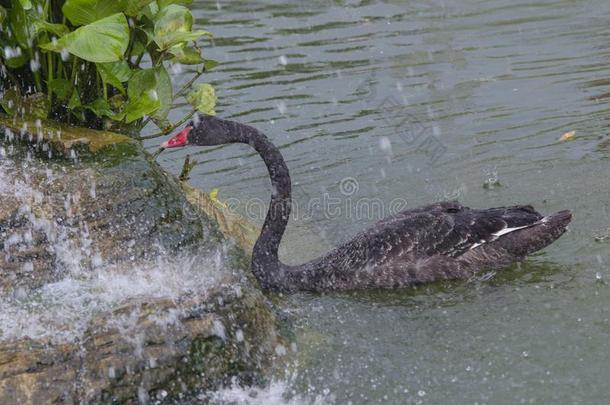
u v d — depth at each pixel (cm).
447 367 706
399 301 823
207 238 856
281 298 831
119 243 803
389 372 700
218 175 1108
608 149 1130
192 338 659
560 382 680
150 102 866
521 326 763
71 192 805
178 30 888
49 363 619
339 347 739
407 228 870
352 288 847
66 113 918
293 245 947
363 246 861
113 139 867
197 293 695
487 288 839
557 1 1723
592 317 770
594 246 899
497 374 695
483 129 1210
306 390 677
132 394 631
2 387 600
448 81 1367
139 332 646
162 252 816
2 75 913
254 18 1672
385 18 1664
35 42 870
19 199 788
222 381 668
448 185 1062
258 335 713
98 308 700
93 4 831
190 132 855
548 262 879
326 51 1498
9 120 869
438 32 1580
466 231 873
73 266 777
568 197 1010
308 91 1337
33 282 758
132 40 899
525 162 1110
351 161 1132
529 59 1444
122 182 824
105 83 889
